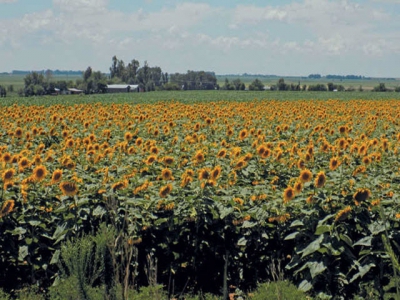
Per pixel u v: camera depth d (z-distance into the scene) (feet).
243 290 30.14
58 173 31.86
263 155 42.52
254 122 86.53
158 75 606.55
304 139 66.90
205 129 74.13
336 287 27.43
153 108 117.91
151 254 28.43
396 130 78.18
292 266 27.99
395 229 28.37
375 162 45.14
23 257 28.48
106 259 24.70
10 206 28.76
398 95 261.24
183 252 30.50
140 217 29.48
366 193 28.45
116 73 603.26
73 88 450.30
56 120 78.33
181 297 28.27
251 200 32.19
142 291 23.93
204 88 597.11
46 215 30.73
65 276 24.59
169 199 30.81
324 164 46.70
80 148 53.16
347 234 27.96
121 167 39.96
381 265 27.25
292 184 39.47
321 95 261.03
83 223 30.14
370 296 26.61
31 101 173.78
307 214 28.68
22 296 26.84
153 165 43.42
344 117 94.89
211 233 30.73
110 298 21.90
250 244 30.32
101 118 84.43
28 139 61.62
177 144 60.80
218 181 37.88
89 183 35.99
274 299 23.71
